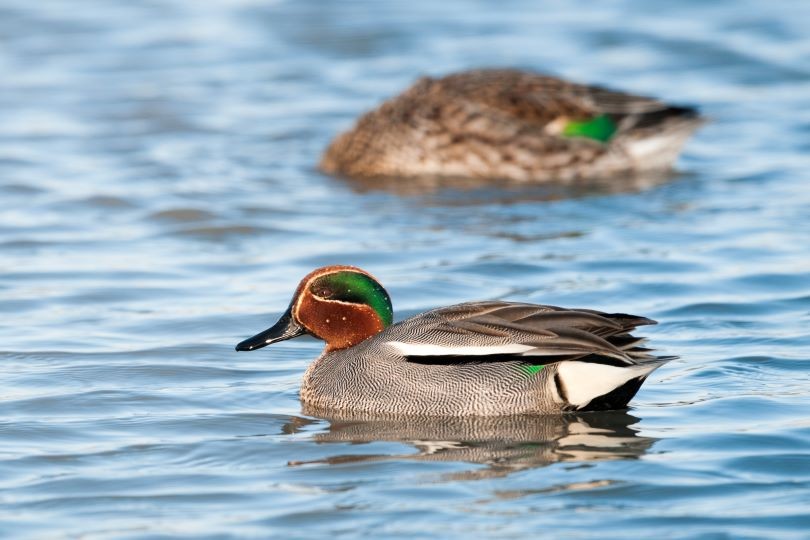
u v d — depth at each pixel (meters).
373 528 8.91
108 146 22.81
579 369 11.09
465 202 19.47
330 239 17.64
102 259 16.86
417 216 18.69
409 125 21.02
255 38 30.62
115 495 9.62
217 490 9.66
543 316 11.19
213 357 13.20
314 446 10.61
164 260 16.81
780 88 26.06
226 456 10.41
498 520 9.00
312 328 12.16
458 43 29.75
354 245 17.31
